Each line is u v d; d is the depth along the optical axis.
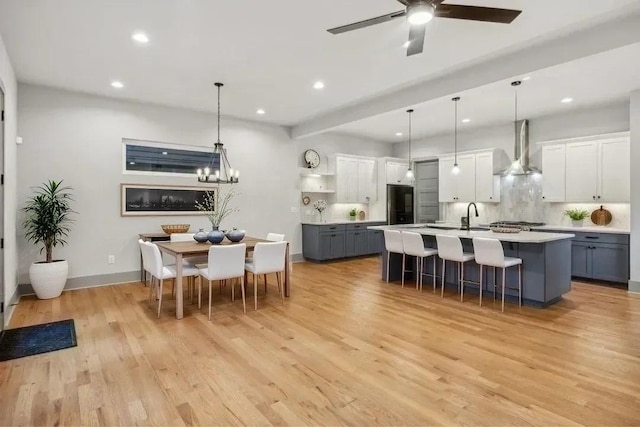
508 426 1.94
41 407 2.14
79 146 5.00
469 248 4.83
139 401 2.20
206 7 2.83
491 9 2.30
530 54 3.59
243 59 3.86
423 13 2.25
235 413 2.08
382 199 8.32
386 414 2.06
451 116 6.25
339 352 2.92
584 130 5.82
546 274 4.05
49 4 2.78
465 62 3.96
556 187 5.98
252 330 3.43
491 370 2.59
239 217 6.52
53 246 4.75
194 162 6.08
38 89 4.70
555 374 2.52
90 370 2.61
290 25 3.13
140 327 3.50
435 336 3.25
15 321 3.66
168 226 5.55
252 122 6.68
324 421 2.00
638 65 3.84
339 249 7.39
